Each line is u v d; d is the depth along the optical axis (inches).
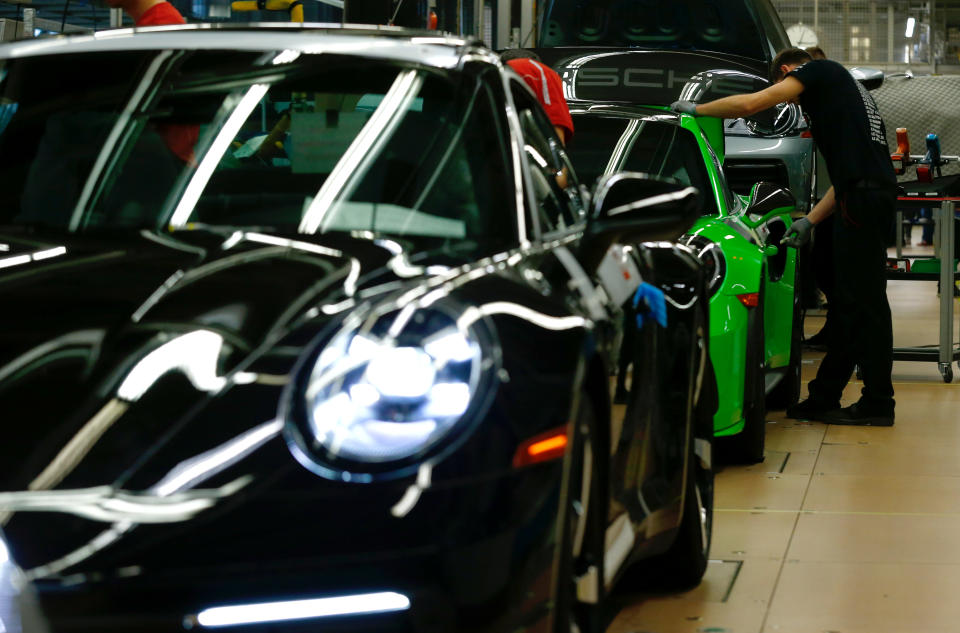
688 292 182.4
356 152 136.9
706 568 195.6
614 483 136.4
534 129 157.2
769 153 470.0
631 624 171.8
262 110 142.3
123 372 101.0
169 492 93.1
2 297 112.5
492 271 116.1
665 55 506.3
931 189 580.4
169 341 103.6
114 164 138.8
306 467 94.3
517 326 107.3
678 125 295.7
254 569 91.2
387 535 92.6
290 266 115.0
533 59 264.5
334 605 91.7
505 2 581.0
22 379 101.6
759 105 327.6
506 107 145.4
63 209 134.6
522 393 101.3
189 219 131.1
